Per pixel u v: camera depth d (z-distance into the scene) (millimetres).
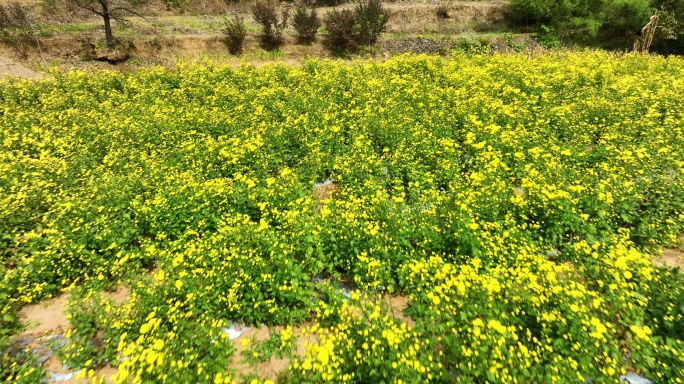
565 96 14289
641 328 5070
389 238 6992
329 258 7043
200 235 8203
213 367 5117
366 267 6488
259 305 6230
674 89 14133
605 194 7867
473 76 16516
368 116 12336
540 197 7609
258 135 11320
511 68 17578
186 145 11266
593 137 11414
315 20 27734
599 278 5973
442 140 10289
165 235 7848
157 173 9867
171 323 5875
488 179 8492
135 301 6191
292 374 5168
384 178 9773
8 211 8516
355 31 27359
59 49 22766
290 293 6293
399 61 20062
